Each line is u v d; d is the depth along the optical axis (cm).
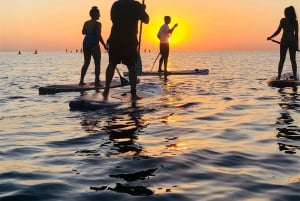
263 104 703
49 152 376
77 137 438
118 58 705
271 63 3616
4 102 759
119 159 344
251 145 402
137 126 494
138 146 391
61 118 564
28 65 3123
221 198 255
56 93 870
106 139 424
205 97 809
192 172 309
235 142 415
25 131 480
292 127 491
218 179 293
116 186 277
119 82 971
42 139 433
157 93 826
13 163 341
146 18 703
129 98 721
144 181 287
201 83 1176
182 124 511
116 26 695
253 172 311
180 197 257
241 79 1374
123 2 690
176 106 667
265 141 419
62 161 343
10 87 1104
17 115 604
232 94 873
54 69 2428
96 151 374
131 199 253
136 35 704
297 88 972
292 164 334
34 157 359
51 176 302
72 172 310
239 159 349
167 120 538
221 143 410
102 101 651
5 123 538
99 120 538
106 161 339
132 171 310
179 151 372
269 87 1027
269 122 528
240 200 253
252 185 281
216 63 3747
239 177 299
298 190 271
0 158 358
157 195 259
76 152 373
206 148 386
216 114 594
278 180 292
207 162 338
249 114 595
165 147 388
